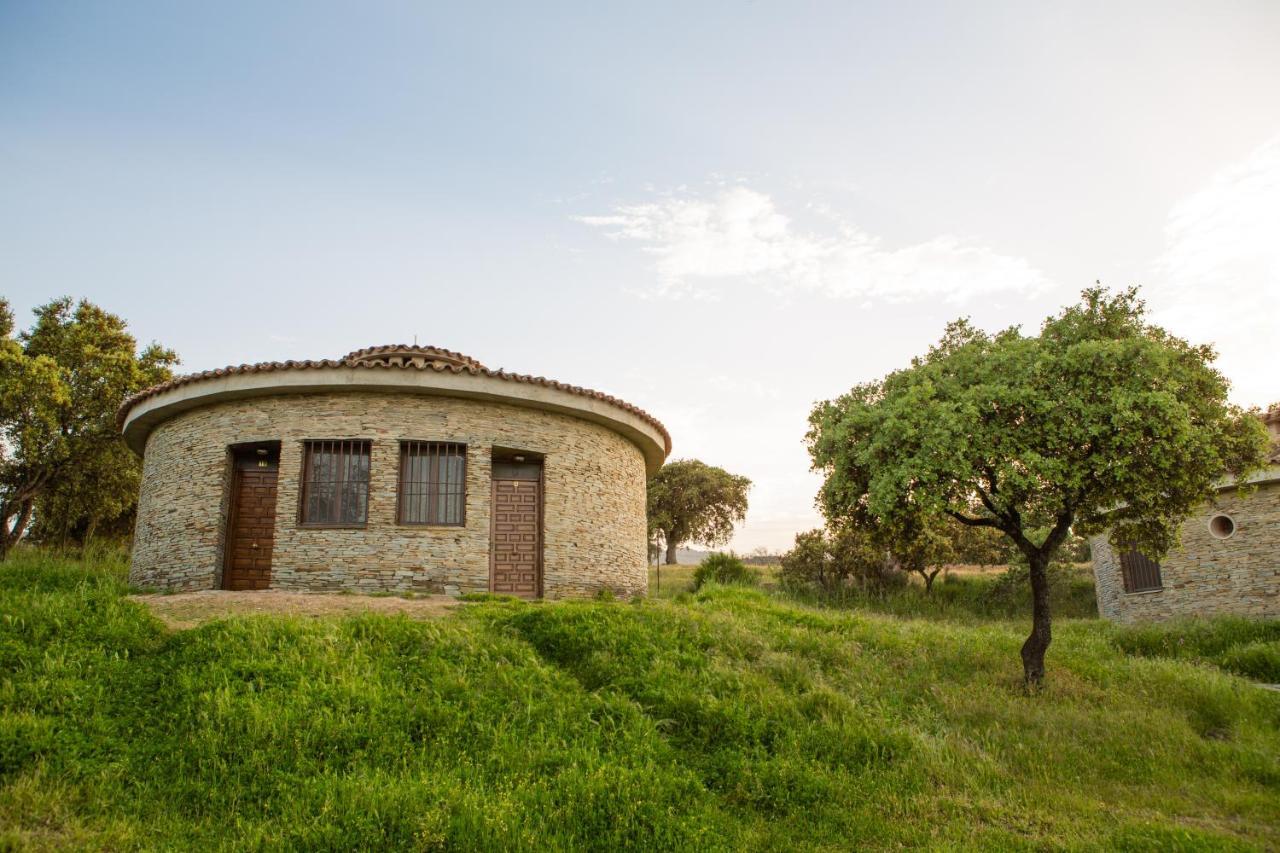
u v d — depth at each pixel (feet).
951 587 100.27
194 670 29.66
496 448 54.19
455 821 21.63
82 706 26.50
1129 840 22.77
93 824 21.44
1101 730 32.96
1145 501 38.19
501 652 34.63
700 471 151.84
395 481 51.06
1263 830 24.31
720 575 98.94
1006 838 23.45
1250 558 62.13
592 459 58.85
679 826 23.02
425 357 58.70
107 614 33.68
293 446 51.21
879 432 40.27
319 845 20.74
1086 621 73.26
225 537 52.13
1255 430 37.76
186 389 52.24
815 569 98.22
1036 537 93.40
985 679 40.04
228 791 23.31
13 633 30.60
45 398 79.51
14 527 84.99
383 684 30.12
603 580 57.93
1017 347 39.60
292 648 31.73
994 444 37.76
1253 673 47.42
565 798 23.85
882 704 34.83
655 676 33.60
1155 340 38.99
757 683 34.42
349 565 49.47
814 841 23.57
